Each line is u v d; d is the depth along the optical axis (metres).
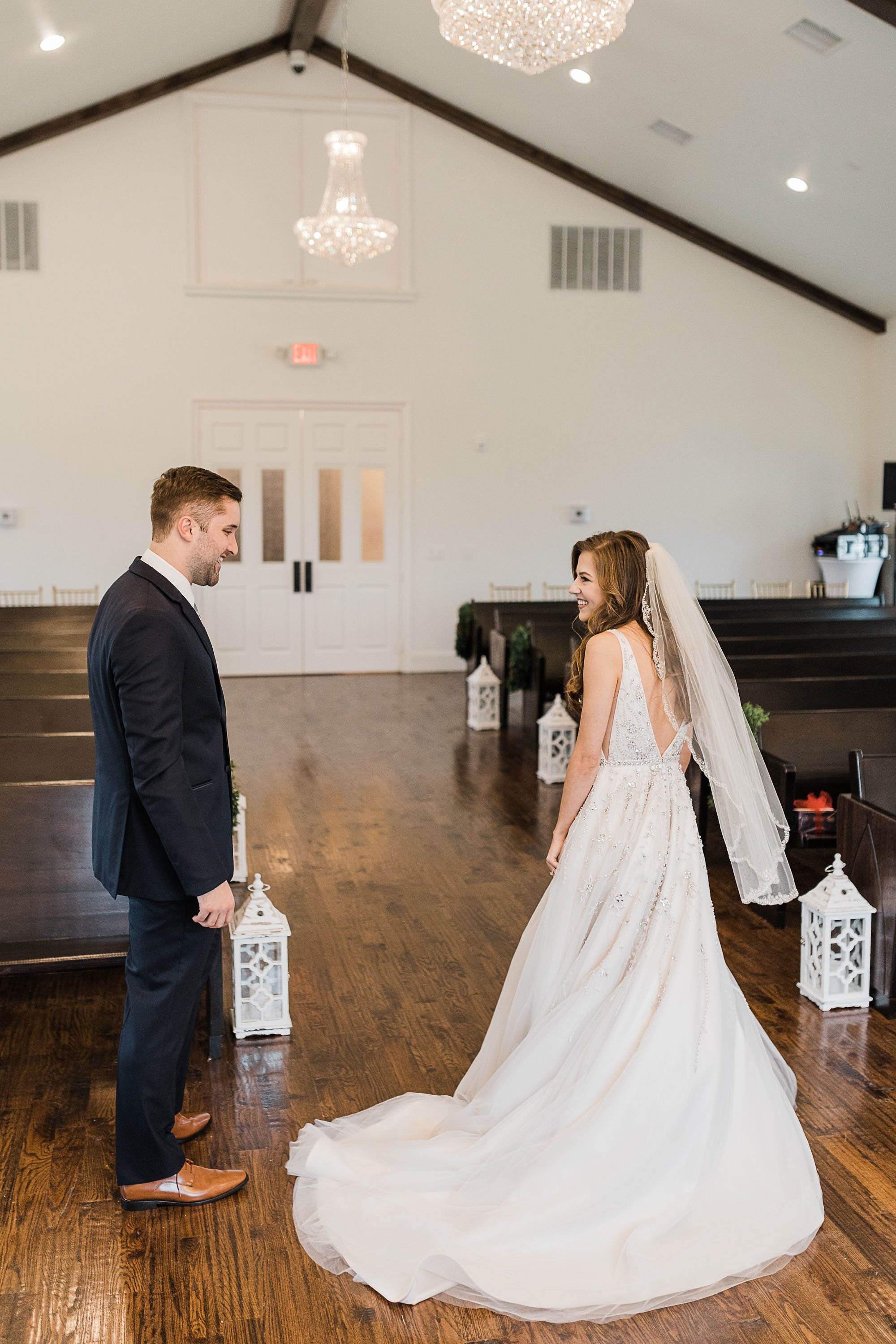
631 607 2.45
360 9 8.71
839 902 3.38
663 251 10.44
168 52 8.83
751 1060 2.43
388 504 10.30
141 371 9.73
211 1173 2.47
